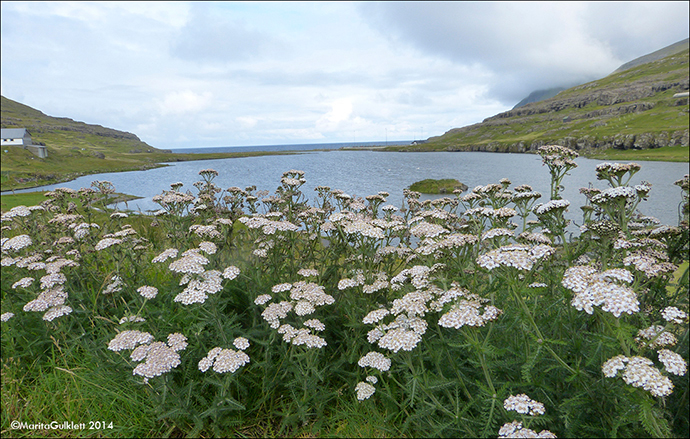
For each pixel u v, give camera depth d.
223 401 2.91
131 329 3.54
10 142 135.25
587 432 2.62
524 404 2.20
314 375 3.19
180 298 3.17
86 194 5.95
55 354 3.97
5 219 4.90
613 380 2.40
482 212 3.84
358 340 3.63
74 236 4.91
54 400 3.37
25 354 3.91
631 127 134.50
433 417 2.90
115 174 102.81
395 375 3.45
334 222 4.16
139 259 4.86
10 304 4.49
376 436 3.00
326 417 3.27
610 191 3.32
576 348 2.71
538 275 3.11
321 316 3.77
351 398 3.45
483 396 2.58
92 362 3.63
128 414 3.28
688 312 3.15
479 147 172.75
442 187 32.53
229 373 2.95
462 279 3.18
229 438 3.08
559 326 2.86
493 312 2.55
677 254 3.72
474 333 2.61
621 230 3.27
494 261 2.52
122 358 3.26
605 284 2.26
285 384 3.30
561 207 3.22
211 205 5.68
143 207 19.41
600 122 156.75
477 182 40.34
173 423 3.16
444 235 3.71
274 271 4.27
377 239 3.75
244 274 4.32
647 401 2.06
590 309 2.19
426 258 3.82
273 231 3.84
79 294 4.06
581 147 128.62
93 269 4.71
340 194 5.37
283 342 3.50
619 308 2.10
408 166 73.62
